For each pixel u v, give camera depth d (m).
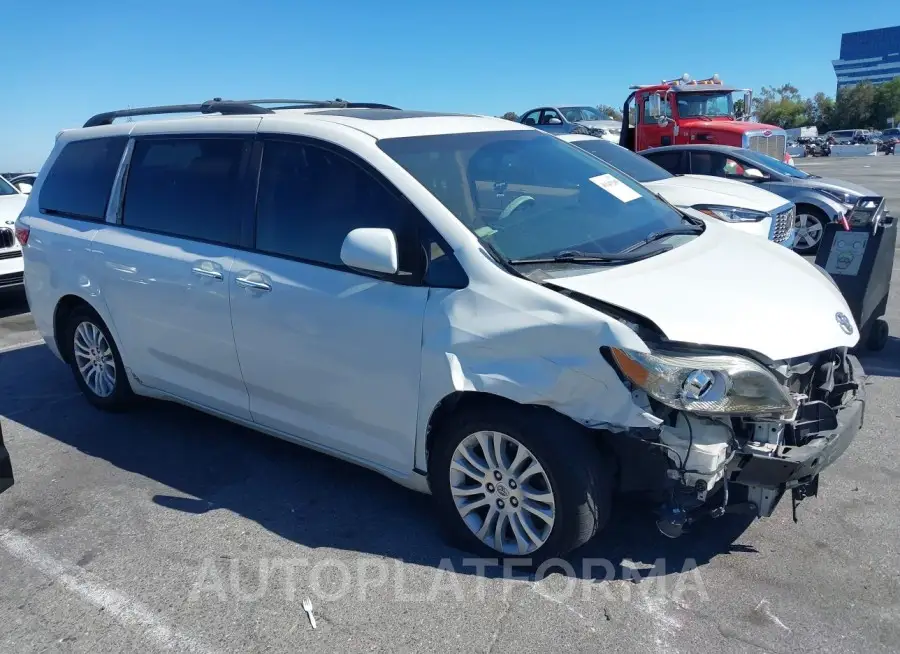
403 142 3.69
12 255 8.09
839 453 3.14
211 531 3.70
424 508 3.86
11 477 3.72
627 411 2.87
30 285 5.36
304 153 3.82
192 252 4.20
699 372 2.81
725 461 2.93
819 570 3.20
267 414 4.07
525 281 3.11
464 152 3.81
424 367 3.27
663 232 3.87
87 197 4.98
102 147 4.96
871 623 2.87
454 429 3.29
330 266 3.62
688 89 15.83
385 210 3.47
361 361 3.49
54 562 3.49
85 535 3.71
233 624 3.02
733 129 15.04
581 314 2.94
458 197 3.48
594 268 3.29
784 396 2.90
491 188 3.68
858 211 5.50
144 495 4.09
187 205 4.32
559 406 2.98
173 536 3.67
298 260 3.75
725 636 2.83
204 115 4.49
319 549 3.51
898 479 3.96
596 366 2.89
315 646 2.88
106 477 4.31
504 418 3.10
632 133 16.92
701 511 3.08
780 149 16.05
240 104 4.44
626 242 3.63
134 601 3.19
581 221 3.74
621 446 2.97
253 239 3.96
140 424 5.07
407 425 3.42
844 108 97.06
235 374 4.12
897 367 5.78
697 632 2.86
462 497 3.38
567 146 4.46
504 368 3.06
